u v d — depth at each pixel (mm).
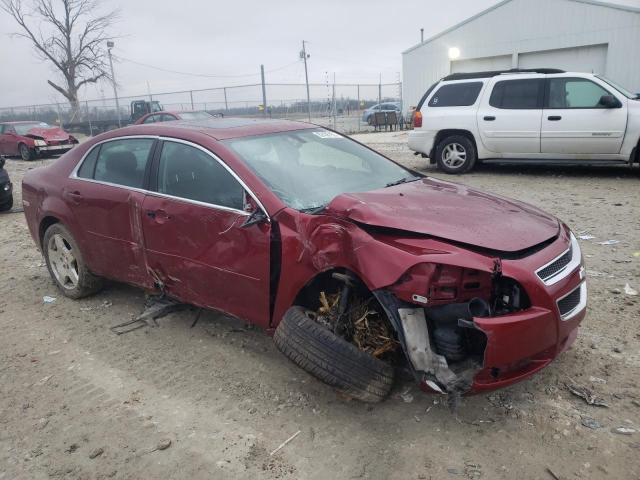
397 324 2814
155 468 2846
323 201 3600
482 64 26297
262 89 27891
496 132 10539
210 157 3762
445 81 11180
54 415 3354
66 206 4750
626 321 4117
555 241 3115
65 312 4891
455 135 11086
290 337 3000
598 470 2652
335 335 2951
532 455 2781
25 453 3021
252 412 3270
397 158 14539
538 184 9766
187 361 3904
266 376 3652
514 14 24438
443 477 2670
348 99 30344
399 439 2957
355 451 2885
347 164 4176
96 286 5027
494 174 11078
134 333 4383
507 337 2691
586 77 9750
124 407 3391
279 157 3898
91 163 4684
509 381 2820
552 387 3334
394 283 2777
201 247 3713
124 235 4289
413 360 2797
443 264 2701
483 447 2861
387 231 2951
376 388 2941
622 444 2809
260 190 3455
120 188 4312
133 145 4348
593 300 4512
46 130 21188
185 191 3863
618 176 10250
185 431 3129
